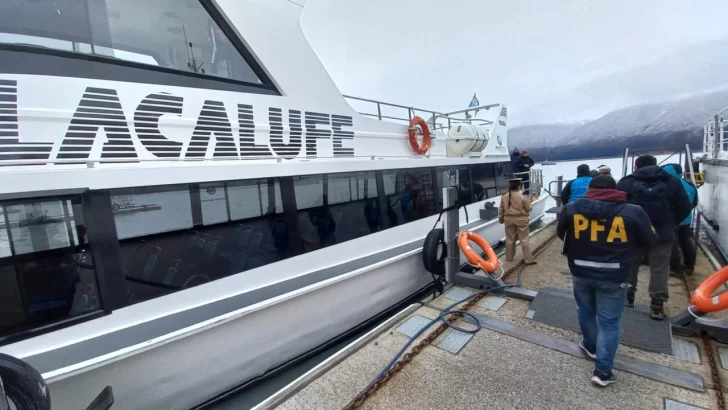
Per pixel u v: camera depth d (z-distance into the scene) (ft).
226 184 9.29
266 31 10.92
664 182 10.48
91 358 6.62
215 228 9.07
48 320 6.56
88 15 7.85
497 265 13.96
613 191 7.81
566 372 8.57
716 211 20.89
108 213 7.15
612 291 7.77
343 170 12.52
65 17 7.55
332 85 12.94
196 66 9.54
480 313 12.08
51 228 6.55
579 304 8.80
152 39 8.84
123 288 7.41
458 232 15.51
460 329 10.86
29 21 7.14
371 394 8.05
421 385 8.32
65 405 6.57
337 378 8.69
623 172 24.26
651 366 8.55
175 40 9.23
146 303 7.78
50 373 6.17
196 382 8.39
